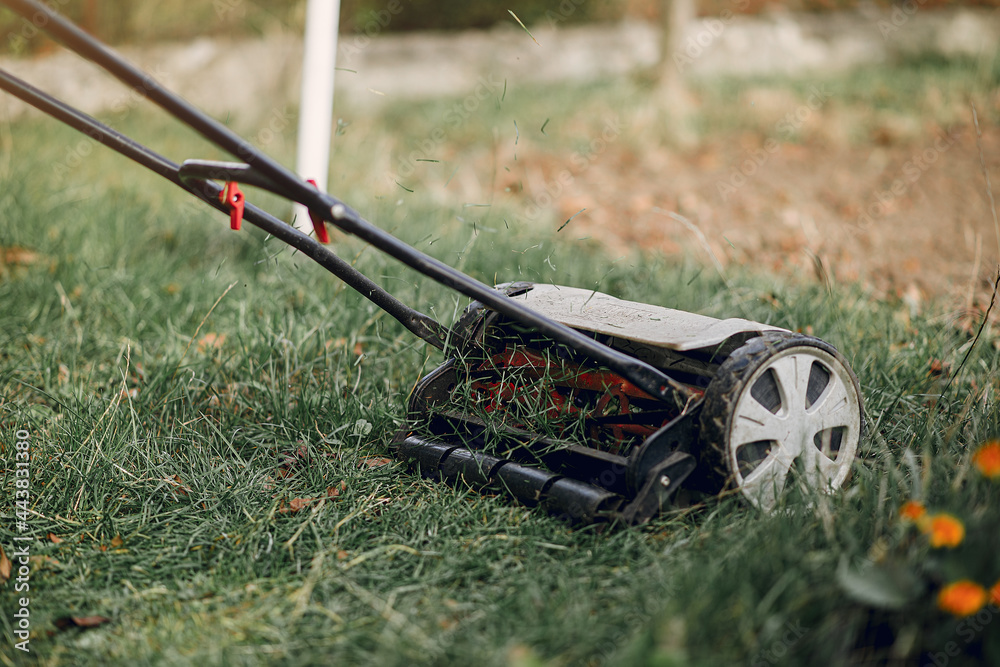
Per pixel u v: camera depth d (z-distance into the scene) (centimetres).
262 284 403
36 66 870
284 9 862
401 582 218
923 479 227
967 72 906
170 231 499
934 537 182
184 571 228
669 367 260
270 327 351
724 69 1025
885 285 457
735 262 472
